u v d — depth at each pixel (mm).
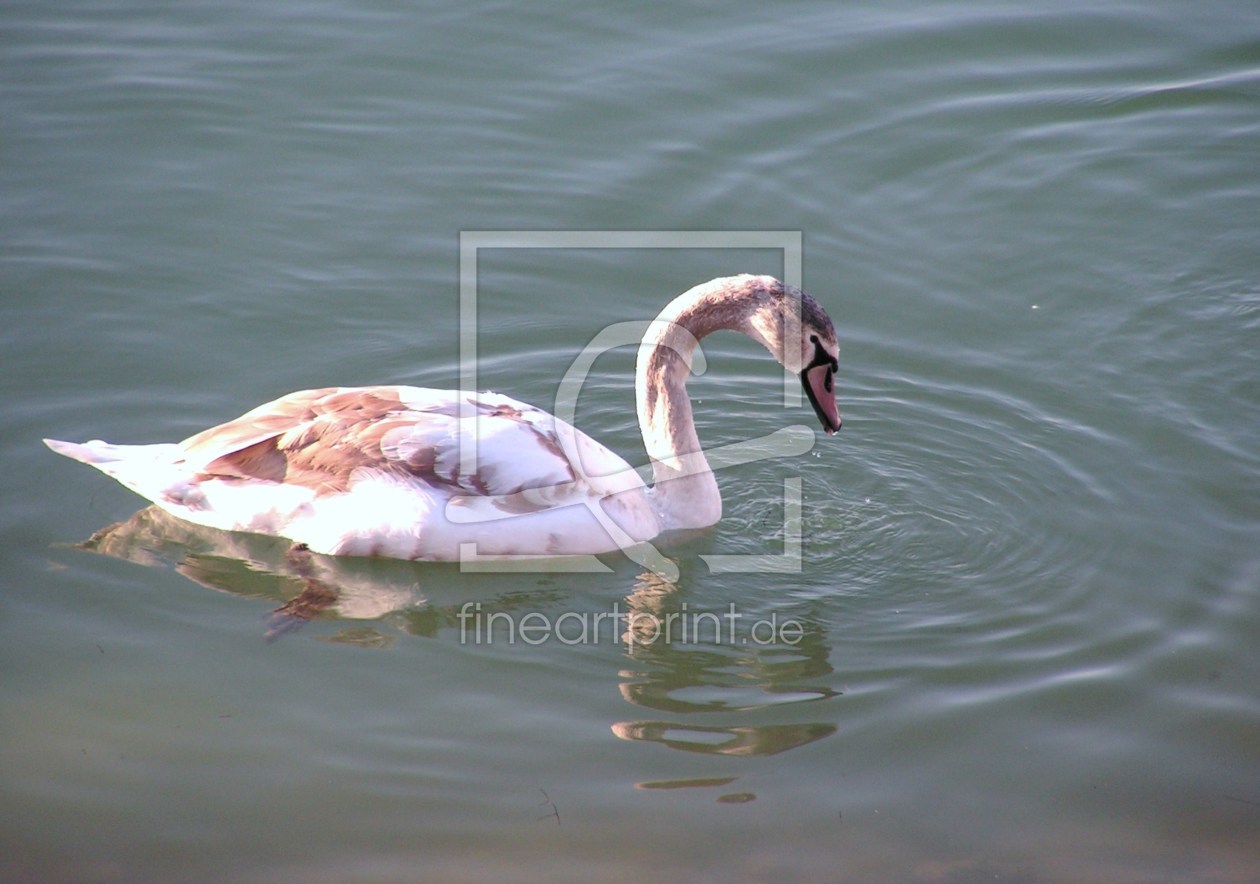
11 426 12633
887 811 9008
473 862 8555
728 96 17594
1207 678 10070
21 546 11281
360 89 17516
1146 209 16281
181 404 13102
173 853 8570
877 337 14516
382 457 11148
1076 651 10367
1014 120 17438
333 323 14336
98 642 10305
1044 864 8656
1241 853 8781
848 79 17922
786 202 16125
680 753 9438
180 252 14992
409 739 9523
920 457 12898
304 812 8898
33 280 14414
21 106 16750
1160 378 13898
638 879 8461
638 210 15930
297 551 11336
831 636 10594
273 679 10031
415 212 15789
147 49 17969
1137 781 9258
